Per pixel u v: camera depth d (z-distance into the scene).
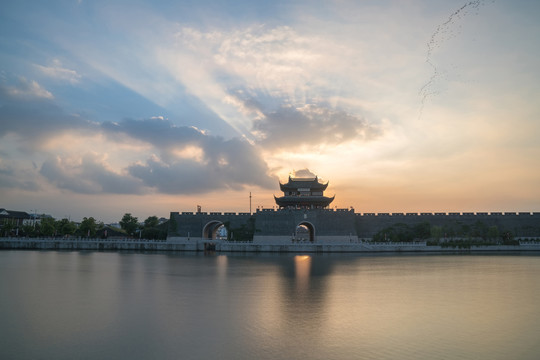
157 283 39.16
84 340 20.44
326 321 24.05
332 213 108.62
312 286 37.34
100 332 21.78
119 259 70.69
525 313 26.25
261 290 34.94
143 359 17.84
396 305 28.64
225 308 27.48
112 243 101.19
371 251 92.81
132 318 24.67
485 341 20.28
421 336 21.14
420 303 29.38
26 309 27.17
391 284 38.69
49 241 102.00
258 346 19.53
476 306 28.36
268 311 26.59
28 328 22.56
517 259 71.94
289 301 29.98
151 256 79.62
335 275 45.91
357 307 27.92
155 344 19.81
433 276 45.12
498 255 84.06
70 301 29.88
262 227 106.94
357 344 19.81
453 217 112.44
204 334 21.42
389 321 24.09
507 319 24.64
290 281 40.69
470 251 96.06
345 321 24.05
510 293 33.72
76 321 23.97
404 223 112.12
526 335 21.34
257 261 66.94
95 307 27.75
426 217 112.56
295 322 23.80
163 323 23.55
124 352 18.69
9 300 30.27
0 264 58.75
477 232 109.62
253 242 99.88
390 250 93.50
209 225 116.50
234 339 20.59
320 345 19.67
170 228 111.81
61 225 123.94
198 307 27.80
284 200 115.50
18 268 53.16
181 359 17.81
